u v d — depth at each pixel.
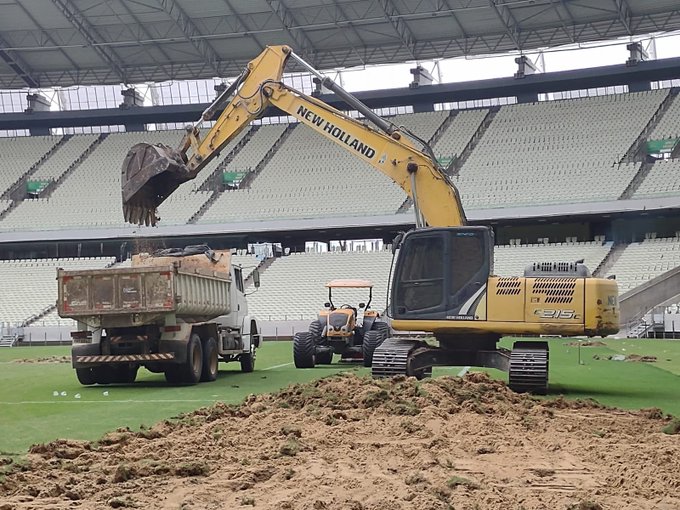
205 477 8.21
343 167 54.72
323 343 24.19
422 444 9.59
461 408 12.11
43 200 55.31
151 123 61.34
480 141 53.66
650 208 44.22
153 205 19.33
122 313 18.06
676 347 31.91
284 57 19.31
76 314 18.19
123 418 13.28
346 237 54.69
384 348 15.90
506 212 46.88
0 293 49.47
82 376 19.05
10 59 52.66
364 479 8.02
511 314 15.52
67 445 9.90
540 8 45.09
